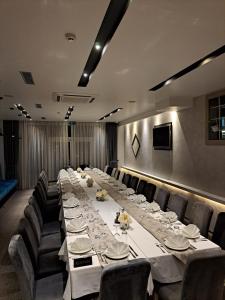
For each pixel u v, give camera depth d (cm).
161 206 331
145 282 142
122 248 175
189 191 406
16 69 240
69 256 173
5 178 743
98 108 512
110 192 393
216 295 160
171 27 156
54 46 186
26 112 571
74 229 219
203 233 243
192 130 414
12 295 234
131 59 213
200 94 377
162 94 373
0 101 420
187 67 238
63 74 260
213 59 215
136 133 706
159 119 545
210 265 148
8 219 460
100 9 136
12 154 747
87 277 159
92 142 845
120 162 859
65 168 773
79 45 184
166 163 516
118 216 236
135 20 147
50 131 796
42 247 250
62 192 395
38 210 296
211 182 370
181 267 178
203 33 164
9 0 125
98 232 217
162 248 185
